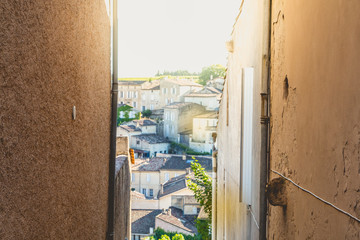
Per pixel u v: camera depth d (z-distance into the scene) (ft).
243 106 18.11
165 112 330.54
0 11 6.77
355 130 7.37
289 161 12.16
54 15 9.78
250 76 18.08
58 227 10.49
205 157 242.99
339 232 8.07
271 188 12.46
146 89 396.37
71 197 11.94
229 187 30.01
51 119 9.69
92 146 15.53
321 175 9.21
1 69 6.86
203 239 60.13
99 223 17.67
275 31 14.26
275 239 13.82
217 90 338.54
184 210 173.88
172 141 319.27
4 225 7.08
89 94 14.71
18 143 7.65
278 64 13.76
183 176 210.79
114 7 21.68
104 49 18.75
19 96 7.66
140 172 236.22
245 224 20.17
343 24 7.91
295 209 11.34
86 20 13.89
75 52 12.14
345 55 7.82
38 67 8.66
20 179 7.78
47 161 9.42
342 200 7.96
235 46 26.16
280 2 13.53
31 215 8.40
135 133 311.47
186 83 388.16
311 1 10.08
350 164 7.59
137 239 169.68
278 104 13.67
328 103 8.78
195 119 306.96
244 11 21.75
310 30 10.16
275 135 14.03
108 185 20.86
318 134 9.45
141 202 186.50
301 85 10.98
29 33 8.09
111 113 21.47
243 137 18.11
